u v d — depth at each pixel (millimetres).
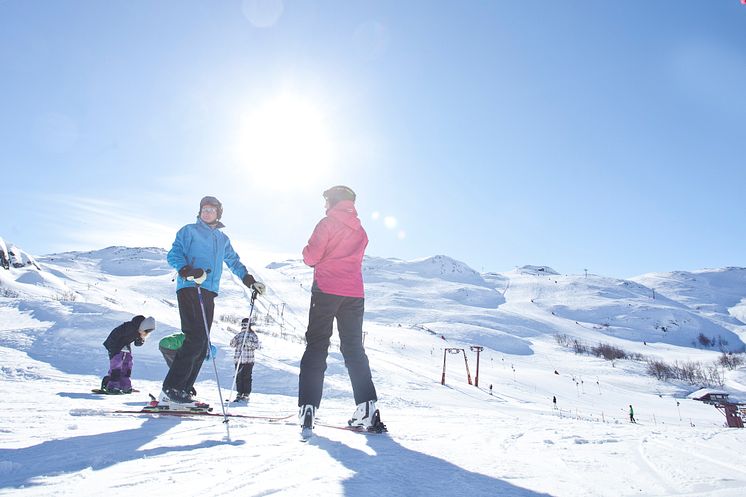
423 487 1586
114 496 1328
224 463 1810
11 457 1785
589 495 1521
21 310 13617
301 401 2771
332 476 1669
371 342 72062
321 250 3107
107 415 3158
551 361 84938
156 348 11039
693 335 142375
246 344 7117
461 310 140625
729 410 18000
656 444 2662
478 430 3223
